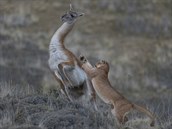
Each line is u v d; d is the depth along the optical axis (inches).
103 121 1266.0
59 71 1359.5
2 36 3853.3
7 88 1408.7
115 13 4480.8
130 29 4256.9
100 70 1323.8
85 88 1370.6
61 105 1320.1
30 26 4200.3
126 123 1298.0
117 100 1285.7
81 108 1316.4
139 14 4441.4
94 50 3853.3
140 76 3302.2
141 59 3686.0
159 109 1681.8
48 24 4247.0
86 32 4190.5
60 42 1373.0
